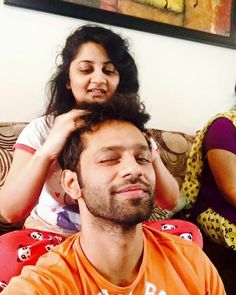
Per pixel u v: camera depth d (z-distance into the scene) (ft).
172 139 5.29
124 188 2.09
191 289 2.32
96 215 2.12
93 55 3.54
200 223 4.62
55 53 5.18
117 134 2.27
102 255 2.18
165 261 2.36
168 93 6.08
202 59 6.31
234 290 4.14
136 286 2.20
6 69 4.95
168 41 5.98
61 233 3.26
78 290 2.13
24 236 3.06
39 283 2.07
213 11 6.25
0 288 2.70
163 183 3.27
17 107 5.05
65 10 5.16
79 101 3.43
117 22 5.50
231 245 4.21
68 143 2.49
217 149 4.41
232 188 4.28
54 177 3.15
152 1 5.73
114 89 3.62
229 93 6.57
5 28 4.90
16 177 3.09
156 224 3.43
